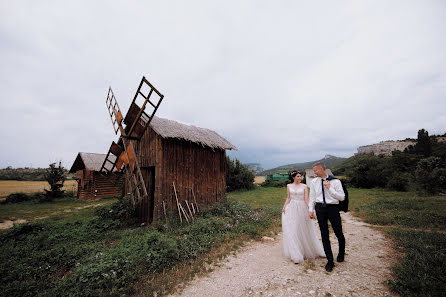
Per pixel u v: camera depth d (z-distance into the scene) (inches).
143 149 361.4
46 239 251.4
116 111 380.2
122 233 272.5
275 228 268.7
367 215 325.4
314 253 164.9
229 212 364.8
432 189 576.4
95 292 124.4
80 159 813.9
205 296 121.3
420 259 138.9
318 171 153.8
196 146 384.5
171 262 164.9
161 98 291.9
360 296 108.0
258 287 126.3
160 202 307.7
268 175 1551.4
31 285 142.6
